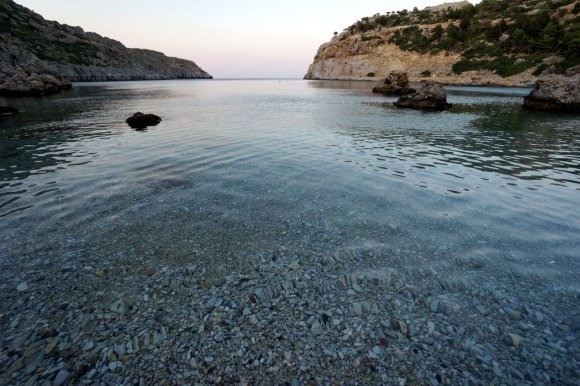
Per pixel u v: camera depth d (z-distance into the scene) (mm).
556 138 25000
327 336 6172
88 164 17578
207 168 17094
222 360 5586
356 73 171125
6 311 6699
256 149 21234
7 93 70750
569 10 109062
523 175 15906
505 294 7426
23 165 17203
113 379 5184
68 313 6680
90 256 8836
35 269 8211
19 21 169375
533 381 5262
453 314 6793
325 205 12422
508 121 34375
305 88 118688
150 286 7605
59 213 11469
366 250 9258
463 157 19406
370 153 20375
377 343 6016
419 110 46031
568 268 8398
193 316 6645
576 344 6023
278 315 6711
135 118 30672
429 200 12867
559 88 42656
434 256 8961
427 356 5738
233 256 8930
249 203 12594
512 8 136125
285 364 5523
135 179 15211
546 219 11164
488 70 108438
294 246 9477
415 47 148750
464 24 139375
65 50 180000
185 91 100750
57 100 62219
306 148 21641
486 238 9914
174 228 10523
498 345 5988
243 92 95812
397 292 7488
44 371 5297
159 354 5688
